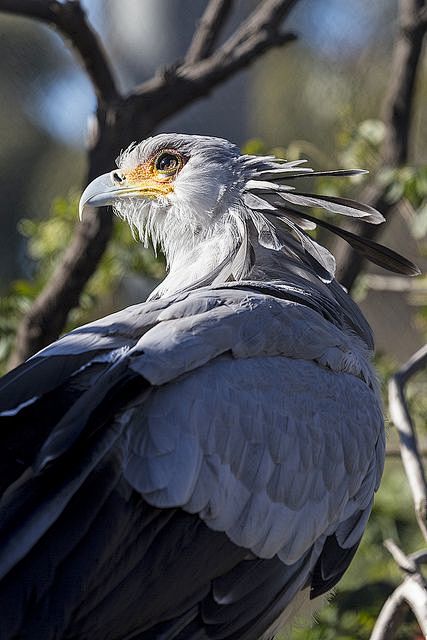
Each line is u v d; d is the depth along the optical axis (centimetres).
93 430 648
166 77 1146
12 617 614
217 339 711
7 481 643
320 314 812
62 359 695
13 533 627
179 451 671
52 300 1097
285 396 724
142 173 917
